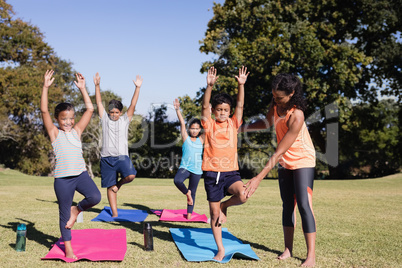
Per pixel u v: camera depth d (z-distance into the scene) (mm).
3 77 34781
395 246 5227
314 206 9312
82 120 4699
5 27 37969
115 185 7176
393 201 10602
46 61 42375
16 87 35375
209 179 4516
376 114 33250
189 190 7137
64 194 4332
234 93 24828
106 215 7363
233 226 6457
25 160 39781
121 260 4219
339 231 6223
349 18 26109
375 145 37719
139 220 6941
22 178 18672
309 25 25641
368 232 6172
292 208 4637
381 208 9109
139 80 7160
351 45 25359
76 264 4086
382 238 5734
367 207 9234
